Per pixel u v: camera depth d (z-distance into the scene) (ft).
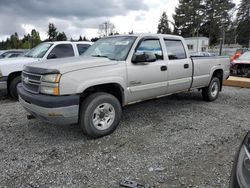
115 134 14.82
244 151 6.44
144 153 12.42
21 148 12.98
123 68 14.76
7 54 56.13
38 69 13.23
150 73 16.24
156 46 17.11
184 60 18.97
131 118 17.88
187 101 23.21
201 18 208.44
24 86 14.48
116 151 12.64
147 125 16.42
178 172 10.70
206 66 21.24
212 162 11.53
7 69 23.00
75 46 27.66
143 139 14.11
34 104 13.12
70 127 15.99
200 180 10.11
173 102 22.71
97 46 17.80
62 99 12.44
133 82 15.37
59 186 9.71
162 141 13.84
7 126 16.24
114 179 10.19
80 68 13.17
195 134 14.89
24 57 25.86
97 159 11.82
